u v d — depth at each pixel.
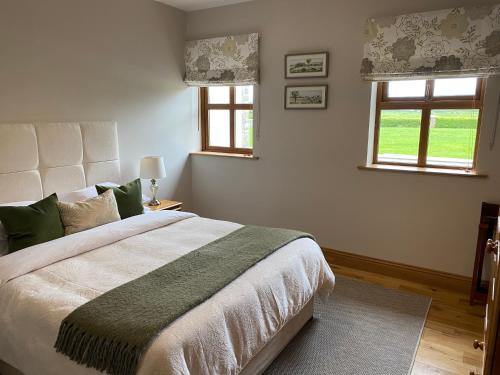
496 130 3.02
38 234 2.42
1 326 1.87
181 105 4.46
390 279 3.55
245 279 2.04
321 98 3.71
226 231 2.84
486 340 1.62
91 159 3.41
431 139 3.43
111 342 1.51
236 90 4.42
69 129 3.20
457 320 2.86
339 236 3.86
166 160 4.36
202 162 4.63
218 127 4.67
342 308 3.00
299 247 2.56
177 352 1.49
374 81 3.43
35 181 2.97
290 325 2.48
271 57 3.94
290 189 4.07
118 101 3.72
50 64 3.11
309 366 2.31
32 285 1.94
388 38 3.28
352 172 3.68
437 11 3.07
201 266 2.14
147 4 3.90
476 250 3.03
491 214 3.06
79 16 3.28
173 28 4.25
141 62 3.91
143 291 1.85
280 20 3.83
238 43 4.06
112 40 3.59
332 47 3.59
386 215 3.57
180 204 3.95
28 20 2.93
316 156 3.85
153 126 4.14
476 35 2.97
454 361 2.38
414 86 3.42
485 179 3.11
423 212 3.40
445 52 3.09
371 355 2.42
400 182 3.46
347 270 3.75
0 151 2.75
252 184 4.31
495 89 2.98
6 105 2.85
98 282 1.98
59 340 1.63
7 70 2.83
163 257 2.33
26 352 1.77
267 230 2.84
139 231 2.77
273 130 4.06
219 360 1.65
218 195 4.60
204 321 1.66
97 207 2.80
